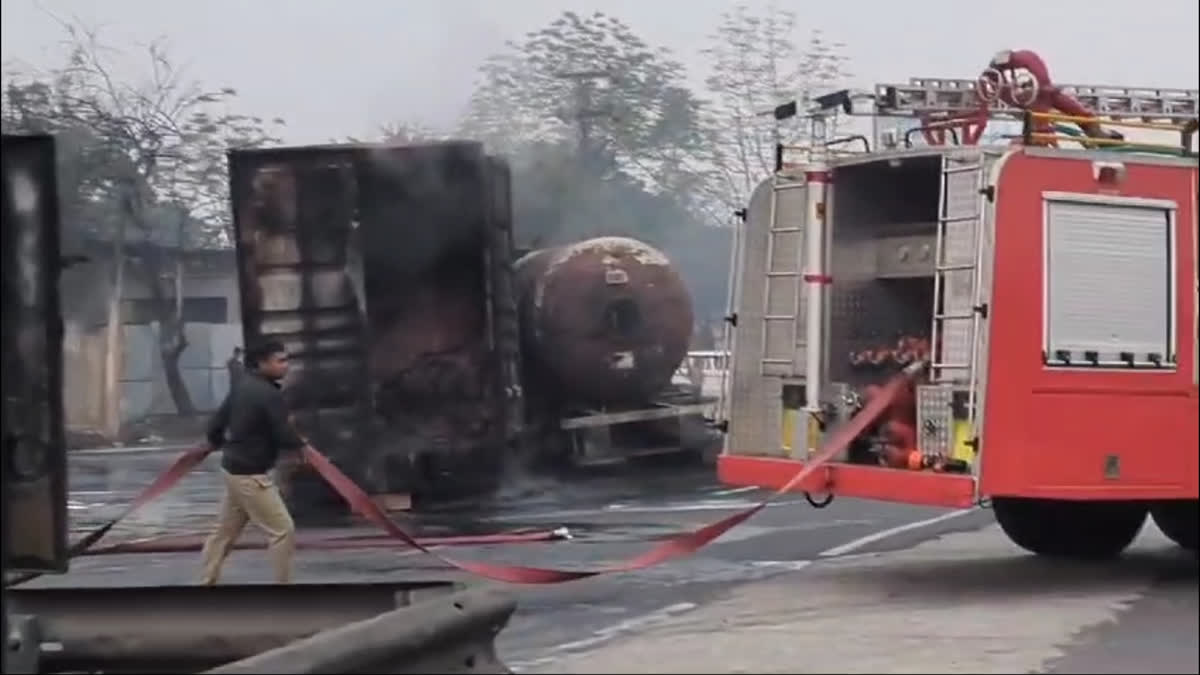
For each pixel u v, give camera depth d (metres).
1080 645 16.92
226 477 20.34
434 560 25.28
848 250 22.00
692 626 18.67
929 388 19.88
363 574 23.73
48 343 11.18
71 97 54.94
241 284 32.56
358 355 32.56
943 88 22.09
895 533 28.02
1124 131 22.08
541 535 27.97
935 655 16.47
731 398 22.72
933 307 21.14
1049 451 19.47
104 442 58.00
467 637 13.27
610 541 27.72
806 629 18.23
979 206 19.41
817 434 21.59
